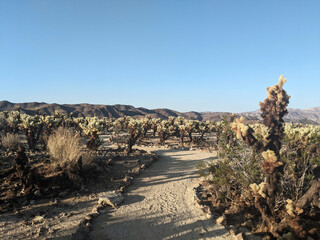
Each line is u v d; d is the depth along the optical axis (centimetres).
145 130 2881
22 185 676
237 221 534
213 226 517
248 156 643
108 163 1045
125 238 458
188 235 476
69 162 789
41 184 689
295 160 614
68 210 588
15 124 1795
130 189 799
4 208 565
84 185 772
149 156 1405
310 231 397
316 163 529
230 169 650
